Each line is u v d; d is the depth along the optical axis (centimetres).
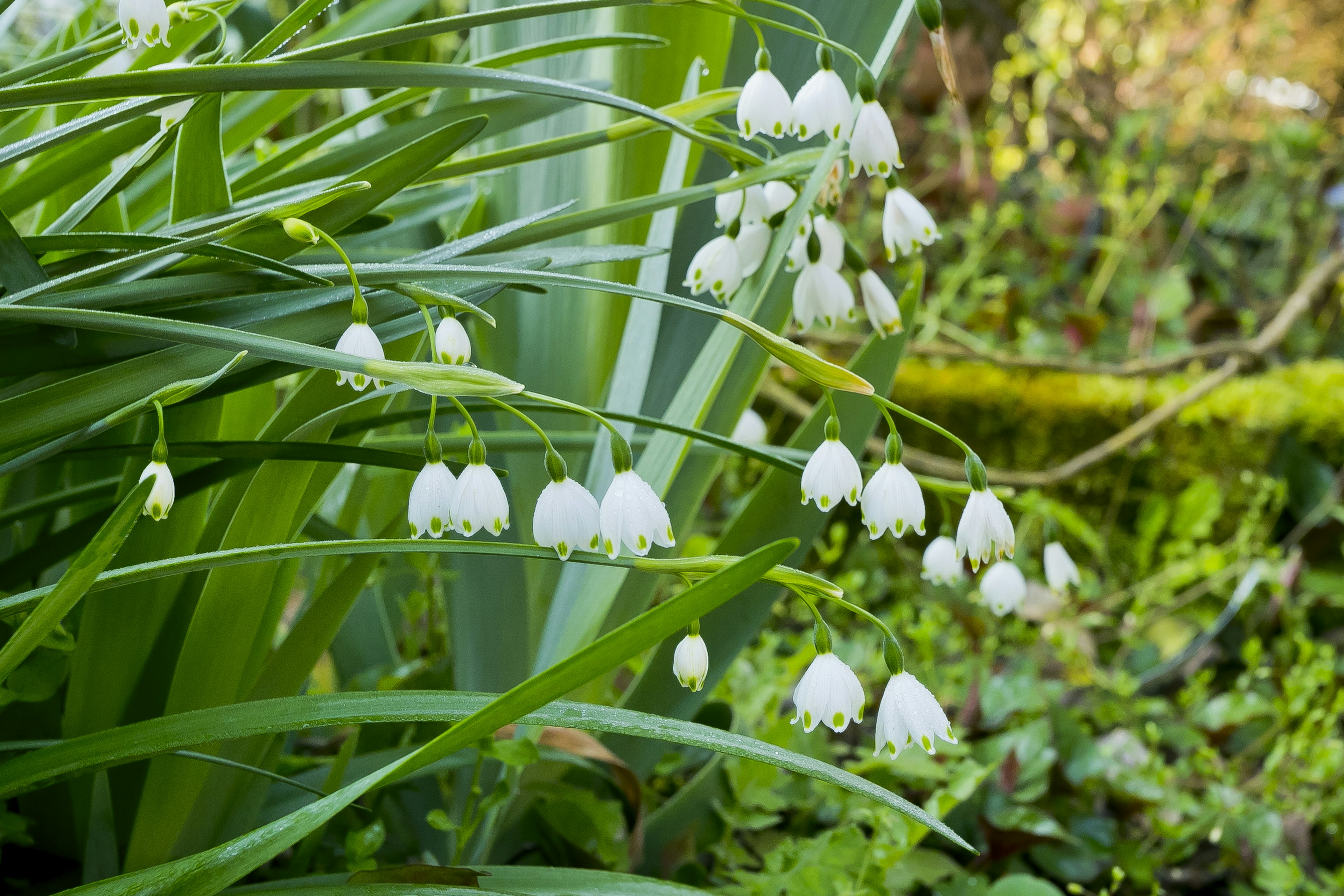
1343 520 201
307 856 94
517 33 117
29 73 88
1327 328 282
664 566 81
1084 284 291
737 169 91
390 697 81
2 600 79
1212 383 209
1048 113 321
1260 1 315
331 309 85
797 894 99
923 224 89
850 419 100
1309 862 126
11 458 81
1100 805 134
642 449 103
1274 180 311
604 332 112
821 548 180
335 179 88
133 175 87
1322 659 143
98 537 77
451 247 85
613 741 102
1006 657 169
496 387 78
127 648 89
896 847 100
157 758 87
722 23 104
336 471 91
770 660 142
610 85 97
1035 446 224
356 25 113
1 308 78
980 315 249
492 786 101
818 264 91
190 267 86
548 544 80
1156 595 185
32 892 91
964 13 323
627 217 89
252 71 80
